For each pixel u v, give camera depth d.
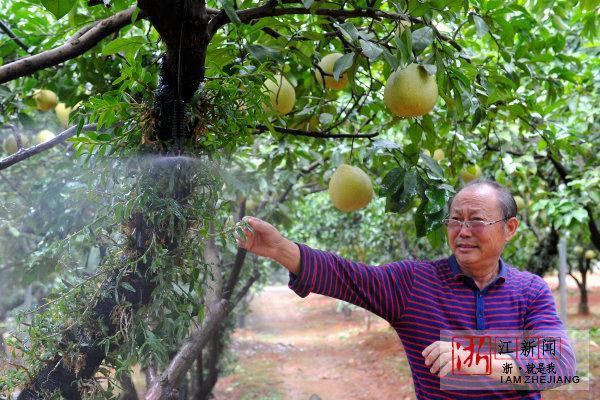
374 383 7.12
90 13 2.06
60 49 1.34
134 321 1.17
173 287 1.20
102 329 1.15
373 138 2.21
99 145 1.21
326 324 12.10
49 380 1.16
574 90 3.59
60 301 1.16
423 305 1.52
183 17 1.03
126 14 1.37
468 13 1.91
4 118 2.48
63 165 1.77
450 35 2.31
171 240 1.20
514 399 1.40
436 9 1.54
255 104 1.32
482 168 3.96
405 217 5.23
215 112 1.26
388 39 1.76
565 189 3.63
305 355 8.93
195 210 1.20
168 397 1.77
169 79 1.17
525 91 2.92
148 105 1.19
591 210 3.97
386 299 1.54
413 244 6.11
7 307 1.44
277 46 1.73
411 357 1.55
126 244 1.20
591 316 10.38
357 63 1.71
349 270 1.55
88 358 1.17
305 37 1.74
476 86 1.94
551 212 3.44
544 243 4.57
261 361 8.55
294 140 2.81
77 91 2.60
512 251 4.64
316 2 1.51
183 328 1.21
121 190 1.20
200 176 1.24
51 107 2.70
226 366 5.96
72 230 1.58
